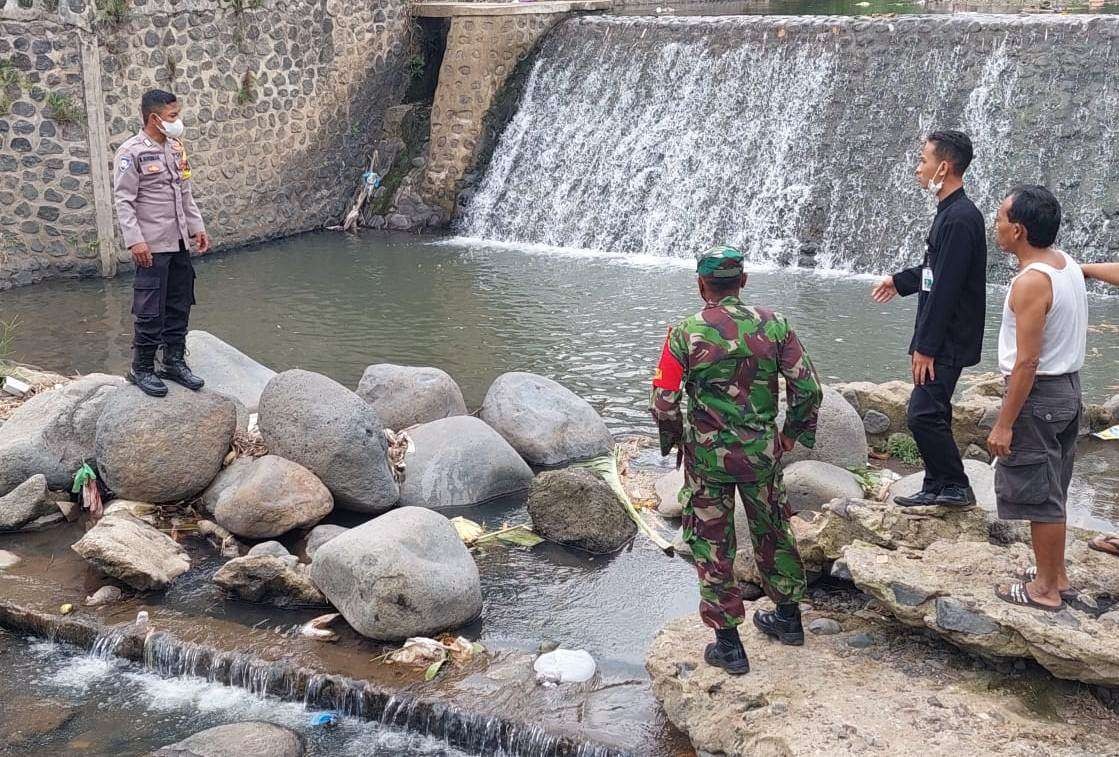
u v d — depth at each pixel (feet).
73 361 36.11
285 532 23.38
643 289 46.01
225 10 51.67
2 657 19.65
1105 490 24.58
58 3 44.80
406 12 61.87
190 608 20.61
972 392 28.22
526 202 57.82
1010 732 14.47
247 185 54.54
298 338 39.17
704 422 15.40
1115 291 43.24
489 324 40.83
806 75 51.72
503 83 59.93
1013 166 46.19
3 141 44.78
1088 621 15.25
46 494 24.30
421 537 19.99
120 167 22.74
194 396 24.48
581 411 28.09
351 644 19.24
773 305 42.37
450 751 17.01
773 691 15.57
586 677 18.01
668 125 55.11
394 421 28.04
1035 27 46.93
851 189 49.24
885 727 14.61
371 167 61.05
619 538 23.17
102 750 16.98
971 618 15.60
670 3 83.92
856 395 27.63
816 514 21.09
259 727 17.03
